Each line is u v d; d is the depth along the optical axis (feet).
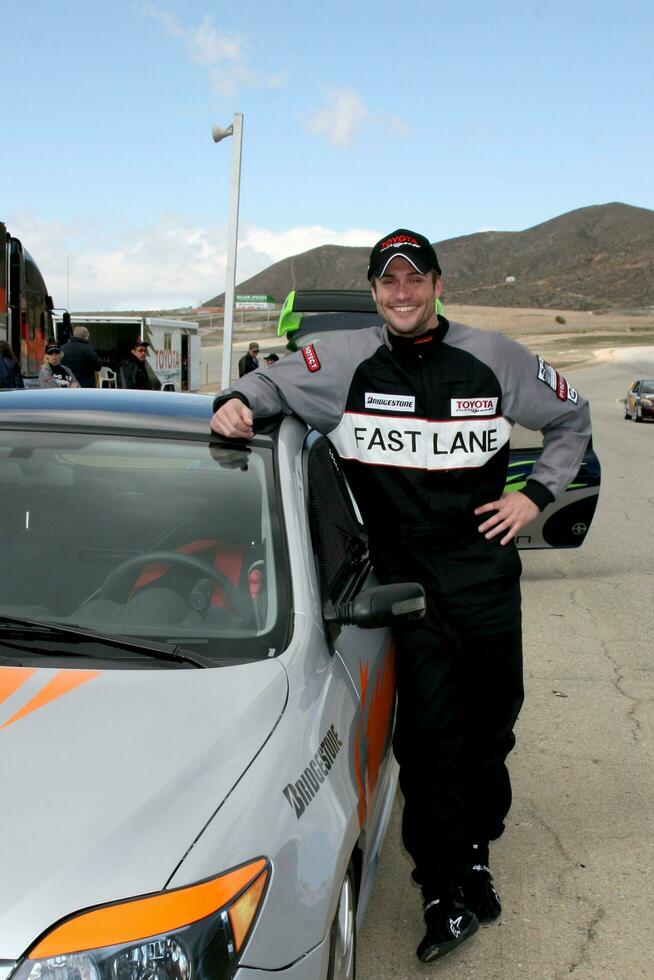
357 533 11.36
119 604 8.41
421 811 10.17
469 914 10.21
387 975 9.87
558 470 10.25
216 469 9.36
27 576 8.68
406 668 10.07
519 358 9.93
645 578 27.14
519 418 10.03
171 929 5.56
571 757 15.21
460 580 9.91
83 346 46.91
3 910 5.41
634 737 16.02
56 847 5.76
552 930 10.80
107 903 5.55
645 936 10.75
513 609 10.15
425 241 9.46
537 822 13.19
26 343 49.16
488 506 9.95
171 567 8.63
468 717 10.67
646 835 12.92
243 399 9.53
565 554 30.37
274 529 8.81
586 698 17.69
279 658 7.88
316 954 6.56
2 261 43.50
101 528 8.96
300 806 6.85
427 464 9.77
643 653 20.36
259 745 6.91
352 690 8.74
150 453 9.53
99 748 6.57
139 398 10.85
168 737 6.74
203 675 7.55
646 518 37.19
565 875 11.93
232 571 8.57
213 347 352.49
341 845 7.10
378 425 9.78
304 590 8.46
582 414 10.36
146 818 6.04
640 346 398.01
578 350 372.38
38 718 6.83
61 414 10.11
